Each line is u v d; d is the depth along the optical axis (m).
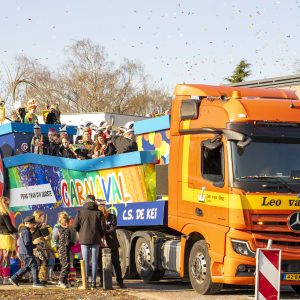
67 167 19.14
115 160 17.64
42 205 19.95
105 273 15.98
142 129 18.17
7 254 16.73
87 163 18.52
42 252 16.86
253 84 32.81
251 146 14.23
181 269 15.70
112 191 17.92
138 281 18.12
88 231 15.96
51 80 80.62
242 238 14.01
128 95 90.12
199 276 15.05
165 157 17.06
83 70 87.38
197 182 15.13
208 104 15.16
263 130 14.32
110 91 88.56
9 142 21.38
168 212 16.11
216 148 14.57
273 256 11.81
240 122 14.30
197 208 15.12
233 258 14.05
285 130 14.45
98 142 19.19
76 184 18.98
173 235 17.30
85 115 39.78
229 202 14.12
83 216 16.06
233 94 14.83
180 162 15.79
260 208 14.04
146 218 16.72
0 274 16.83
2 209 16.69
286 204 14.15
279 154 14.32
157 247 16.91
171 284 17.38
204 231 14.84
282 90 16.78
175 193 15.91
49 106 23.31
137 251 17.62
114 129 21.50
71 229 16.69
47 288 16.00
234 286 16.83
